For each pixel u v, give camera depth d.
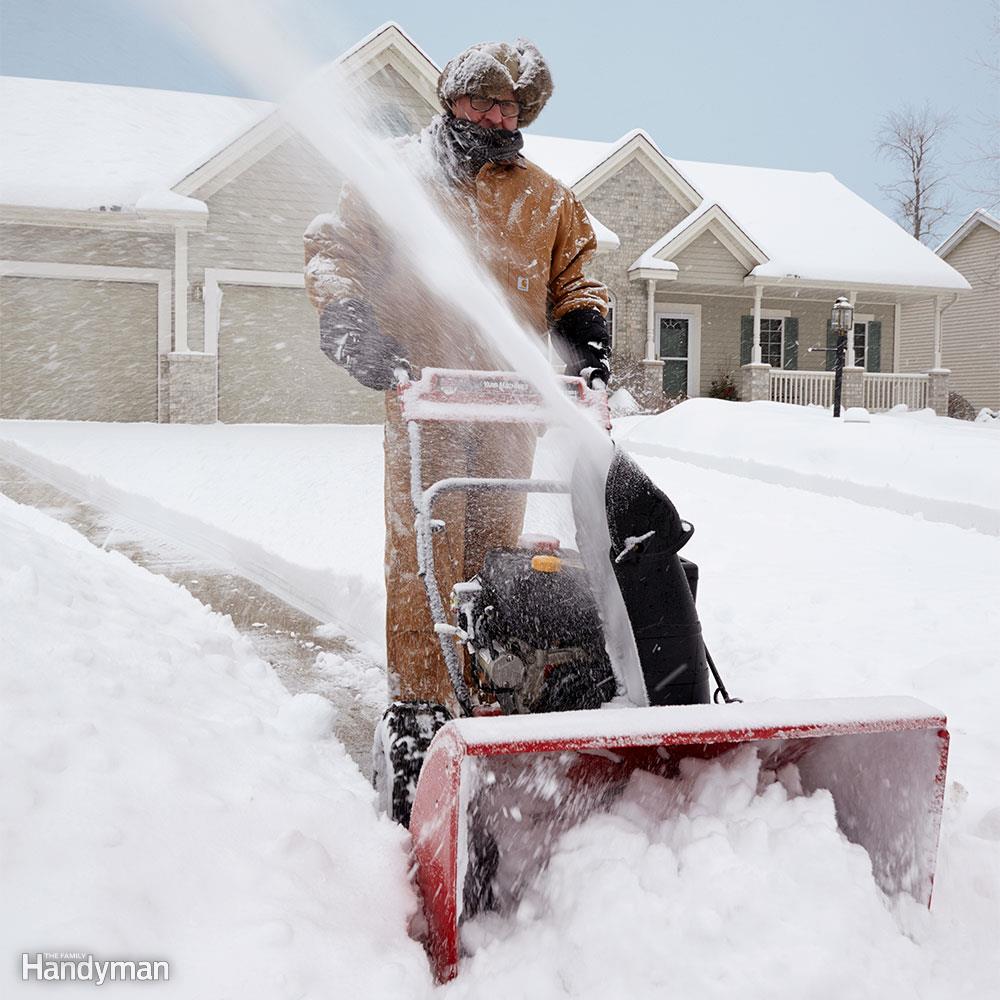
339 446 12.18
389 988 1.73
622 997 1.72
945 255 29.09
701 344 22.34
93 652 2.89
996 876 2.31
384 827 2.28
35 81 19.73
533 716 1.87
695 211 20.91
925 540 7.14
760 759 2.16
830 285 21.61
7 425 14.22
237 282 16.55
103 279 16.33
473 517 3.22
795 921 1.81
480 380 2.65
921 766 2.01
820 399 21.62
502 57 3.12
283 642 4.58
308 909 1.90
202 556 6.28
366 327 2.72
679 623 2.34
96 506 7.92
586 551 2.57
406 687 3.08
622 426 14.44
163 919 1.78
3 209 15.58
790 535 7.32
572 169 22.05
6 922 1.67
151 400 16.75
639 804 2.08
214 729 2.66
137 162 17.31
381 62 16.42
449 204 3.13
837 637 4.66
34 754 2.13
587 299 3.28
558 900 1.92
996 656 4.13
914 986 1.80
